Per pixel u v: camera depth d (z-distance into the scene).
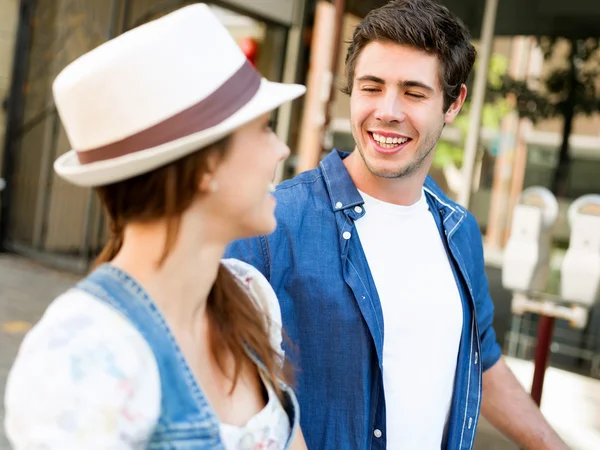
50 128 6.37
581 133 4.77
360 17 4.66
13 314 4.56
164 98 0.81
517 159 4.94
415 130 1.39
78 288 0.81
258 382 1.04
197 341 0.94
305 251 1.41
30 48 6.47
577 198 4.78
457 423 1.50
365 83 1.42
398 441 1.39
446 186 5.03
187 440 0.82
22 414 0.72
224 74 0.85
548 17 4.77
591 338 4.88
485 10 4.84
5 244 6.47
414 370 1.40
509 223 4.97
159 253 0.86
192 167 0.84
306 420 1.38
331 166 1.48
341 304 1.38
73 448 0.71
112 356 0.76
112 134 0.82
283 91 0.93
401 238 1.46
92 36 6.32
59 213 6.48
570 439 3.51
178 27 0.83
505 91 4.90
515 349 5.05
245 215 0.90
